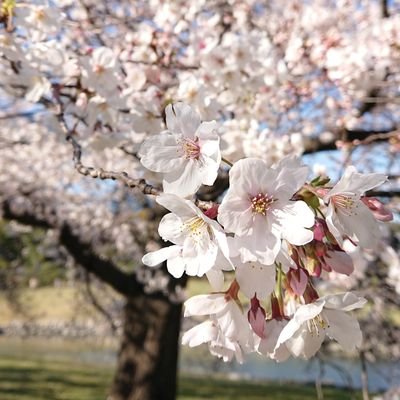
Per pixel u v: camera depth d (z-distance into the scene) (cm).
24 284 1228
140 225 691
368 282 486
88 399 889
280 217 111
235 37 293
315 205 119
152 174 280
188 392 1030
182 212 116
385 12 477
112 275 674
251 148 286
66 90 263
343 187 111
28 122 589
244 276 114
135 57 296
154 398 663
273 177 113
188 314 123
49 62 234
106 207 704
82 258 659
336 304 118
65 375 1137
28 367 1219
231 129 300
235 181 112
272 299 125
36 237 888
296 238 109
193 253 113
